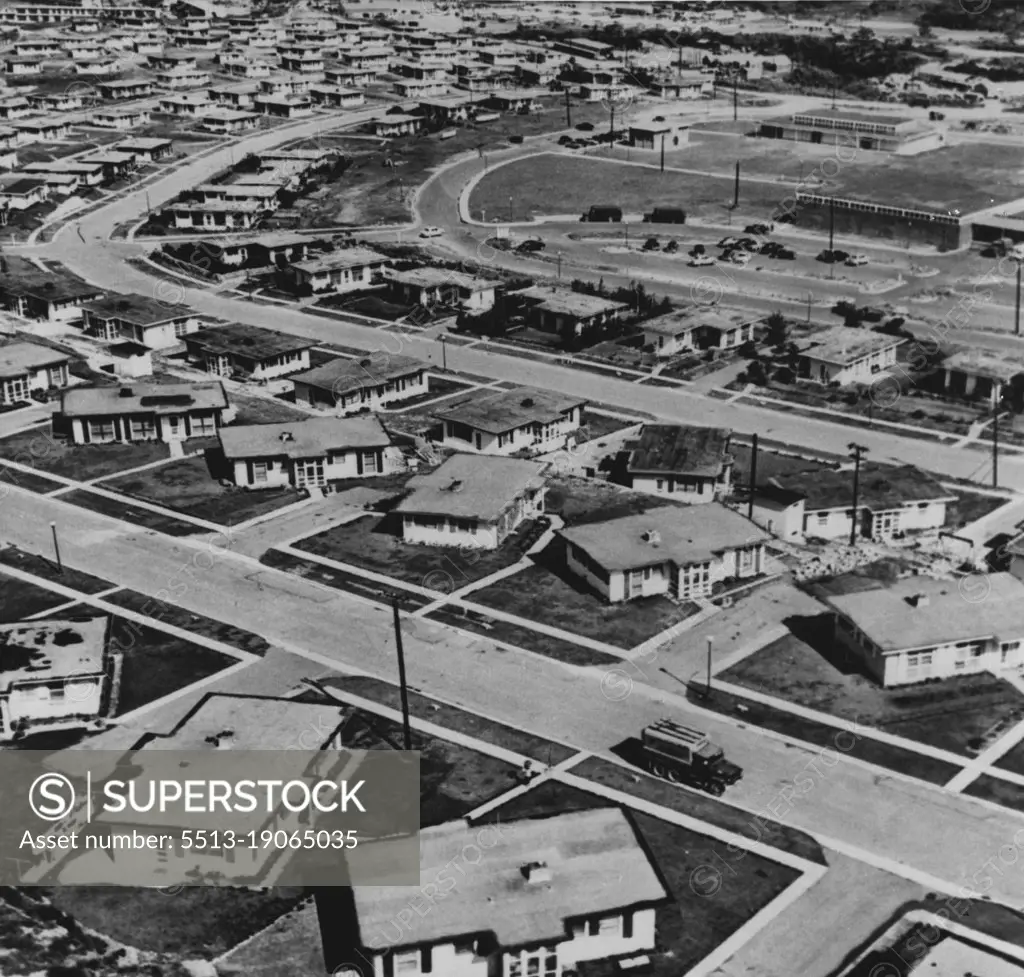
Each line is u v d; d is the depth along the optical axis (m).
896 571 109.25
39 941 66.12
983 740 85.12
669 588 104.69
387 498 123.94
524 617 101.38
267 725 81.50
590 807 77.94
